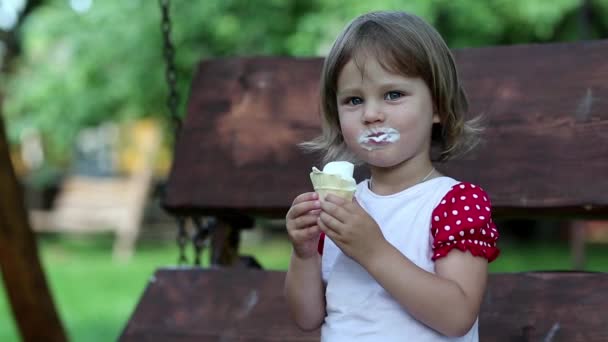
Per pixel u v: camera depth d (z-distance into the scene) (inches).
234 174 142.7
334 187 86.0
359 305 90.5
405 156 90.4
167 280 138.9
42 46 519.8
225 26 418.3
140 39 451.2
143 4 456.1
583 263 291.4
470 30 402.6
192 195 143.7
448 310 85.0
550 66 131.8
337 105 96.1
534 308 118.8
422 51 89.7
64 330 185.3
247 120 146.3
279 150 142.3
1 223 171.5
